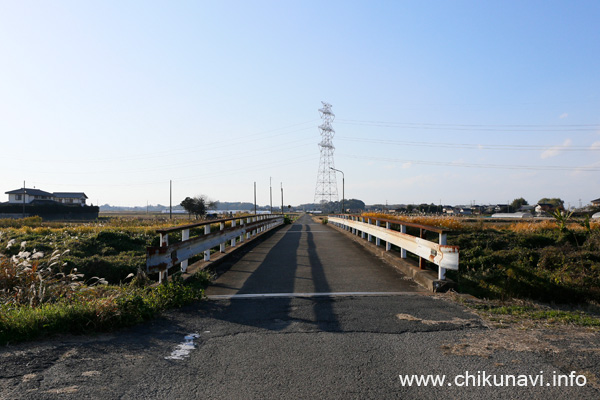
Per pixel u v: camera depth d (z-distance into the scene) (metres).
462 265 10.21
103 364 3.79
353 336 4.70
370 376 3.57
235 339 4.60
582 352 4.15
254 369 3.72
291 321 5.34
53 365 3.74
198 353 4.14
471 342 4.47
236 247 13.53
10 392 3.16
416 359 3.96
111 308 5.03
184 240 7.91
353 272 9.44
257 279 8.53
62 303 5.45
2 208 67.62
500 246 12.63
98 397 3.12
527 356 4.04
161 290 6.24
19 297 5.92
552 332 4.84
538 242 13.13
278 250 14.32
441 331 4.88
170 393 3.21
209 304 6.29
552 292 7.78
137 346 4.34
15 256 7.10
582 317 5.57
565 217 14.73
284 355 4.09
